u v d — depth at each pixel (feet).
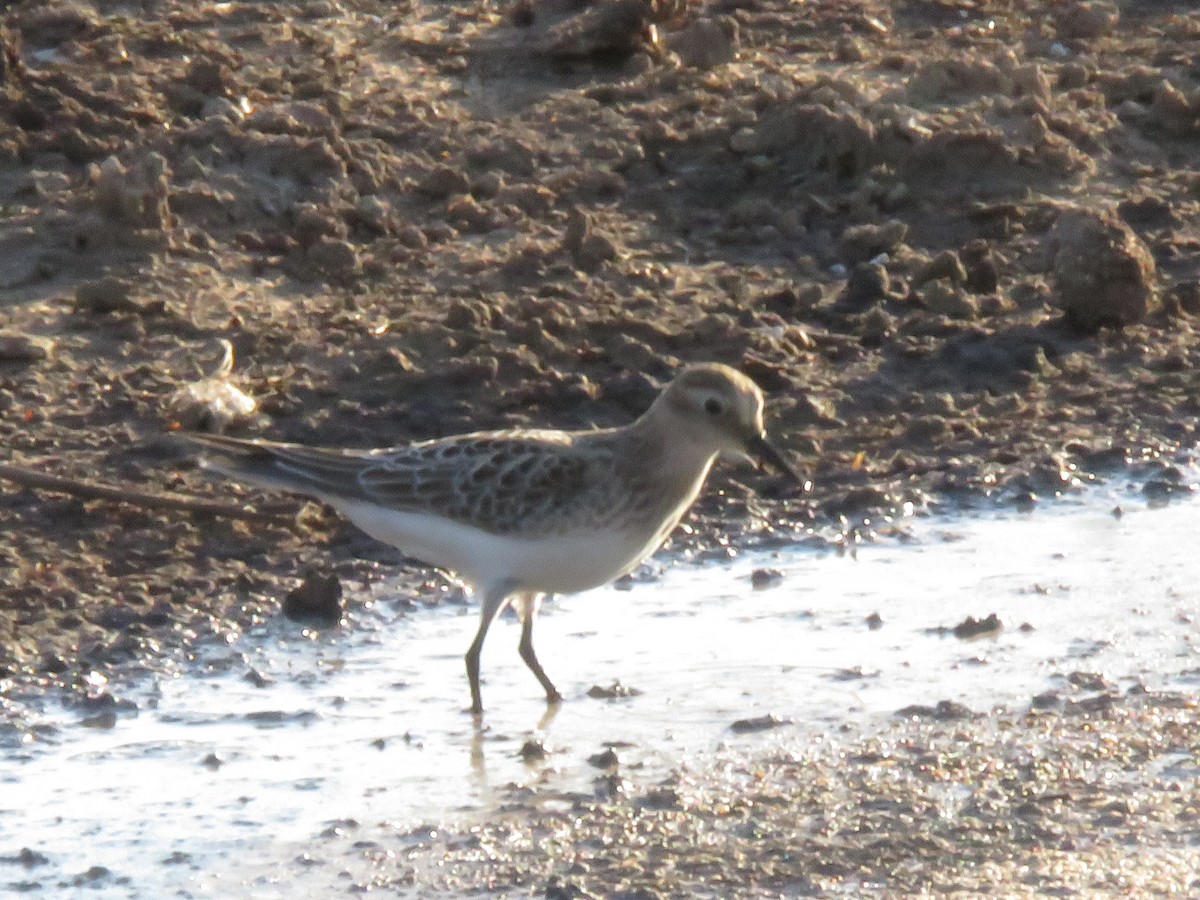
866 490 45.75
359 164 56.13
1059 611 40.70
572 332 50.55
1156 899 29.12
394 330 49.96
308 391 47.91
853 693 37.24
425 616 40.98
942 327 52.19
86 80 59.41
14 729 35.81
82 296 50.37
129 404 47.06
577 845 31.48
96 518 43.39
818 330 52.03
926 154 58.39
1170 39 67.82
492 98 61.31
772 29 67.00
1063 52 66.59
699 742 35.40
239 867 30.89
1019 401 49.96
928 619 40.47
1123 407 49.83
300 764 34.60
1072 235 52.54
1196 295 53.88
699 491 43.73
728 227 56.34
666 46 64.34
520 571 37.42
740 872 30.32
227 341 49.08
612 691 37.65
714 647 39.50
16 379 47.83
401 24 65.00
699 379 37.40
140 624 39.83
